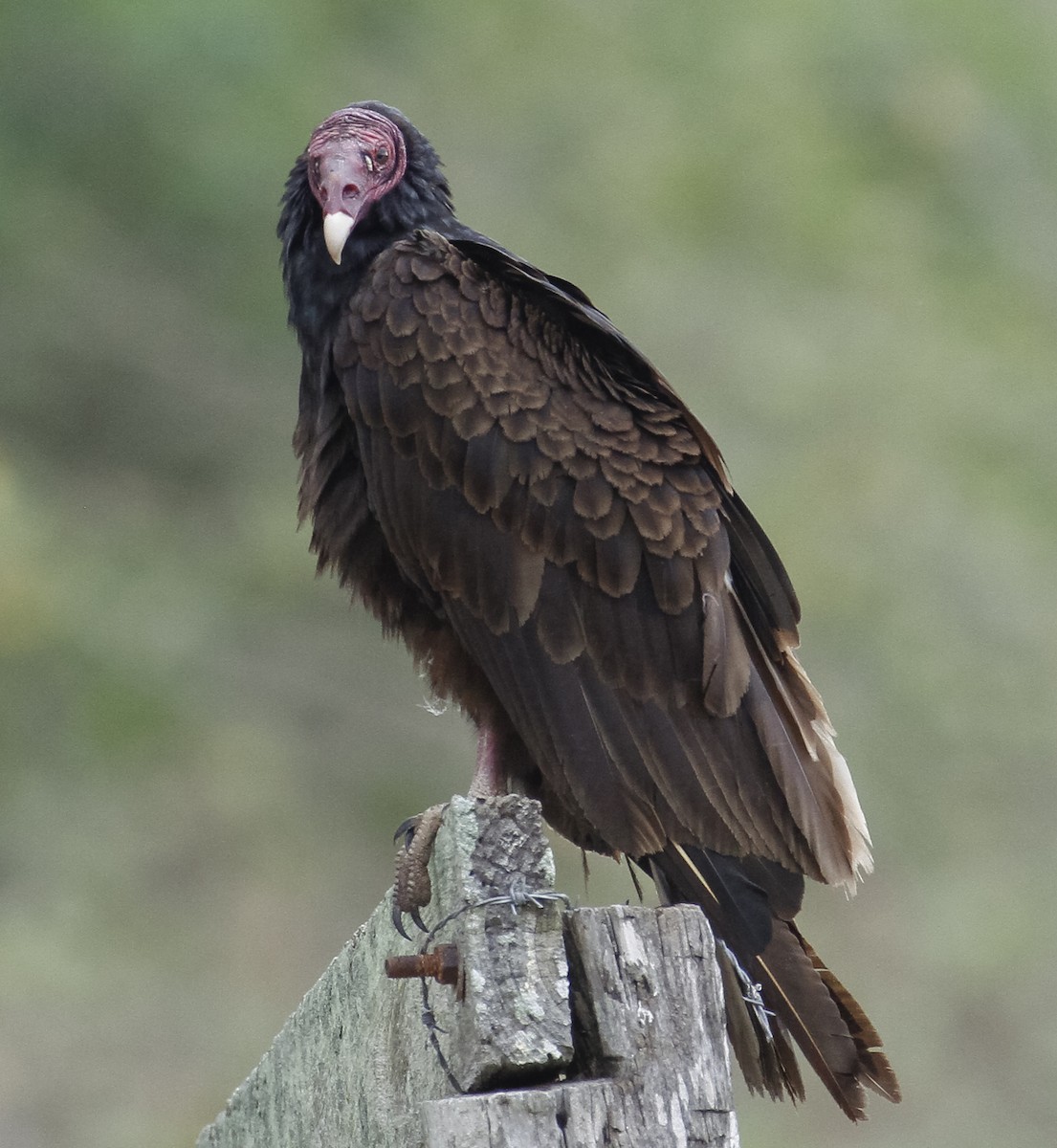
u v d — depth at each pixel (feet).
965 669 51.88
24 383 52.90
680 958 11.95
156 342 54.49
